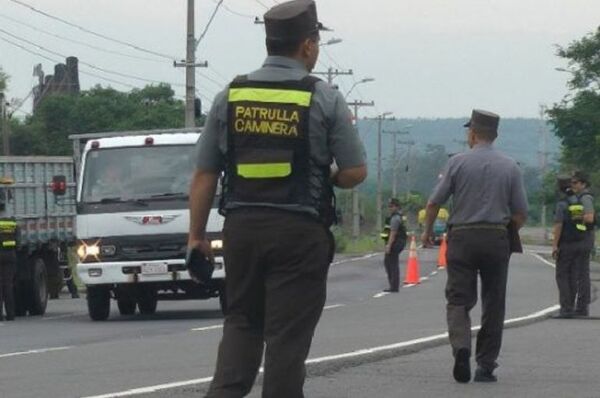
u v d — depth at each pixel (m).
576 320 25.73
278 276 8.70
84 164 30.06
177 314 33.22
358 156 8.77
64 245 40.34
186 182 29.67
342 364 16.95
